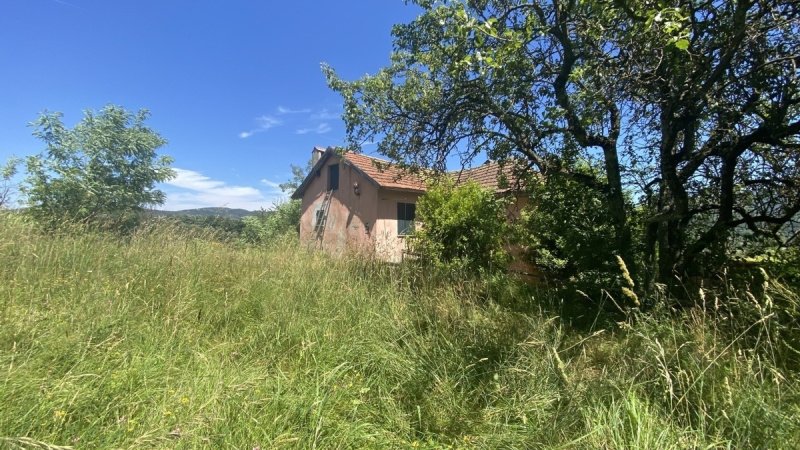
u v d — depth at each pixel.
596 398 2.87
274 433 2.66
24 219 6.82
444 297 5.35
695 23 3.90
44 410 2.47
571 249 6.83
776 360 3.01
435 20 5.82
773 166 5.28
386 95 6.77
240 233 8.37
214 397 2.86
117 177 11.83
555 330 4.22
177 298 4.90
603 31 4.39
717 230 5.68
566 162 6.43
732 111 4.52
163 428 2.48
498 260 8.97
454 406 3.31
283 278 5.99
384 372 3.83
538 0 5.18
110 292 4.68
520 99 5.89
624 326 3.77
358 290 5.79
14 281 4.53
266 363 3.87
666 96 4.45
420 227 10.02
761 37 3.89
